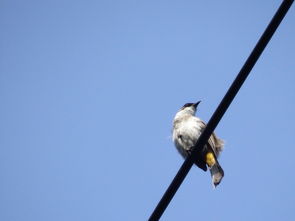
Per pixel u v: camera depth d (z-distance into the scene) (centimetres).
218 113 810
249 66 763
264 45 747
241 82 777
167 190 833
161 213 812
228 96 792
